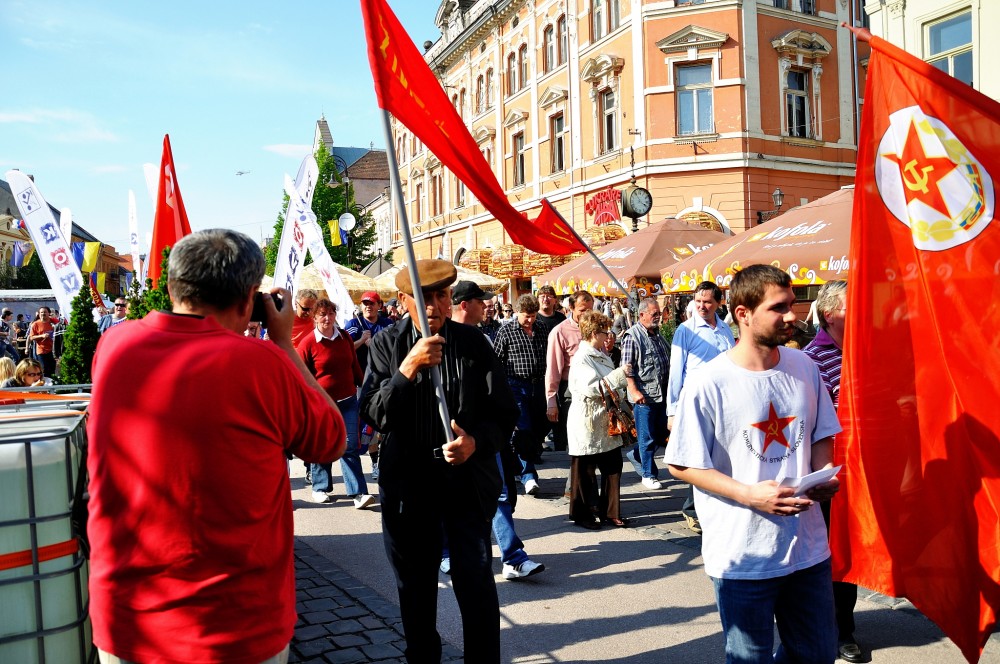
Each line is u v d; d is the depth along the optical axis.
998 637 4.05
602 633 4.30
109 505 2.00
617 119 23.50
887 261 3.41
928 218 3.42
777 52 22.02
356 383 7.45
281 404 2.10
